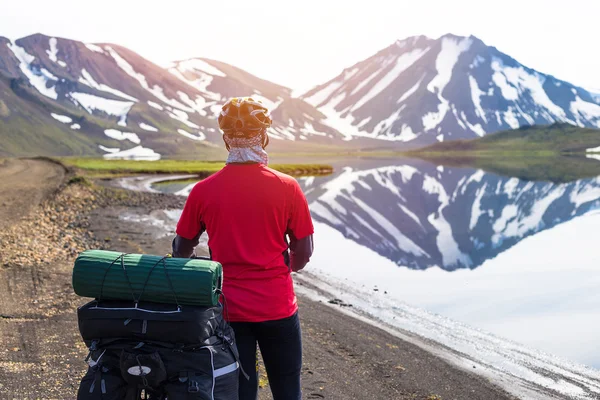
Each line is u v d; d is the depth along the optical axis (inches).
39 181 1600.6
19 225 699.4
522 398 274.1
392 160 7185.0
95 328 115.1
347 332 366.0
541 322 439.2
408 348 343.6
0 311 332.5
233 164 134.0
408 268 693.3
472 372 308.3
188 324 112.0
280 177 134.0
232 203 129.3
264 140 139.2
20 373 243.3
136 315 112.7
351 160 7199.8
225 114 131.1
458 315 451.8
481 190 2359.7
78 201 1118.4
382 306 464.1
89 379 116.3
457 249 911.0
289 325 134.0
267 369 140.3
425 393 266.2
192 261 117.2
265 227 130.6
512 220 1391.5
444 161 6692.9
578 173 3742.6
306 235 138.7
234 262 130.7
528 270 709.9
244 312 129.3
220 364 117.7
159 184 2000.5
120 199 1220.5
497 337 391.2
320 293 494.6
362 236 1011.9
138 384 113.3
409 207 1638.8
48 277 424.5
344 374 281.4
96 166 2977.4
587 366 333.7
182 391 112.7
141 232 756.6
